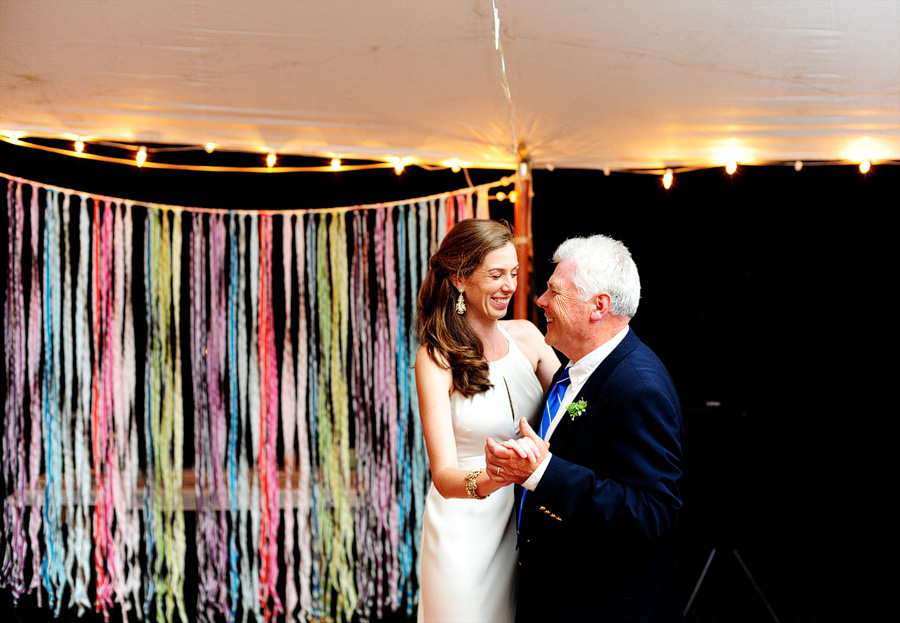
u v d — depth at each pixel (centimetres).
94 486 431
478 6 240
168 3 238
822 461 474
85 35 248
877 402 473
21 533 343
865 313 474
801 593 414
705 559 445
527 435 174
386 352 368
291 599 361
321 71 269
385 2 238
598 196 487
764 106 290
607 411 181
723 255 484
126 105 283
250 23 247
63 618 371
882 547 462
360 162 469
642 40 254
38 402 344
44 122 288
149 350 361
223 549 364
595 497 168
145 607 355
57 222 343
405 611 393
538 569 190
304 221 473
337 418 371
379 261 367
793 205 479
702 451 433
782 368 482
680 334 482
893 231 470
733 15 246
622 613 180
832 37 253
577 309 187
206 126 296
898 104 286
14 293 340
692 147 320
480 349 211
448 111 294
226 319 369
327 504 372
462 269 205
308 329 474
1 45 249
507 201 482
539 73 271
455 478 186
